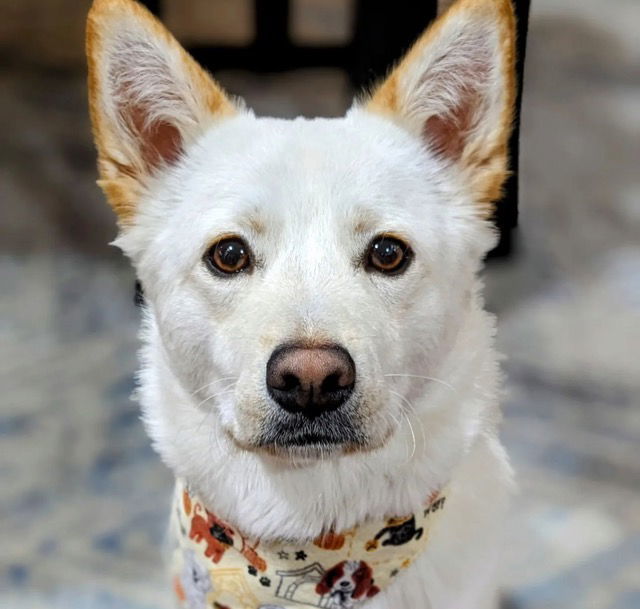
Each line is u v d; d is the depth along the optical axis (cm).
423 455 62
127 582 83
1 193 149
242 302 60
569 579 84
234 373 58
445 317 62
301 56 152
